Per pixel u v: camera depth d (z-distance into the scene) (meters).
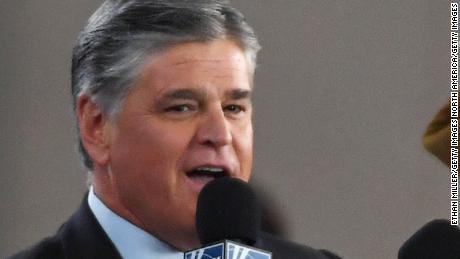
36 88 16.92
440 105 17.55
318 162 17.58
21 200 16.67
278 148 17.55
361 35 17.77
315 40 17.69
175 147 9.86
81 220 10.43
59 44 16.98
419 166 17.56
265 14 17.58
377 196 17.55
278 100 17.59
